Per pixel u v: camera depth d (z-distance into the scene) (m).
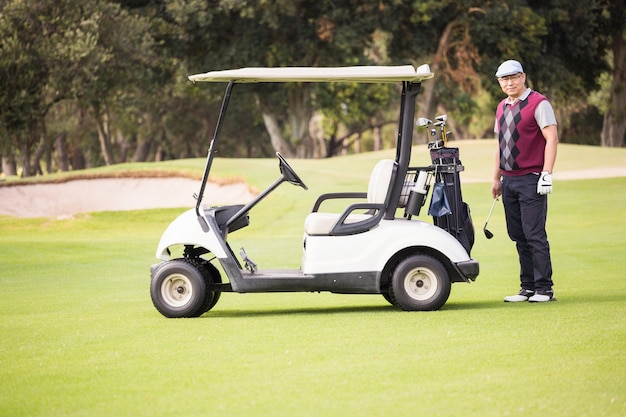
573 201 34.78
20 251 26.70
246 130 99.06
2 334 11.62
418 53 69.00
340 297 15.26
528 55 69.50
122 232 36.94
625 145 86.88
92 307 14.62
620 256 20.11
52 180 49.66
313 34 66.19
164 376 8.61
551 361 8.84
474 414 7.09
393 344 9.88
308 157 73.88
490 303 13.38
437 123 13.09
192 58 70.44
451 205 13.02
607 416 7.01
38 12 59.50
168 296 12.67
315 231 12.62
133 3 68.31
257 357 9.36
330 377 8.36
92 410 7.50
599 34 78.88
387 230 12.59
